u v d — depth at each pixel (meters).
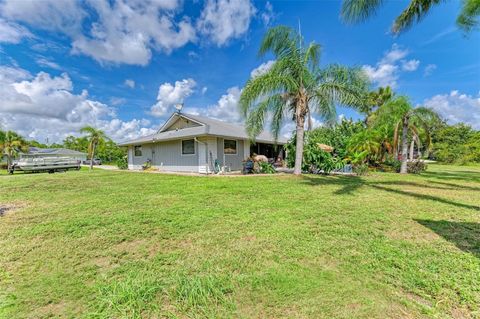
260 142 16.70
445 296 1.93
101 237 3.35
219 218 4.20
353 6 6.12
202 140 13.27
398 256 2.65
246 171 12.88
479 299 1.88
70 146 50.59
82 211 4.80
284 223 3.89
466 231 3.49
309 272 2.32
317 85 10.39
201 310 1.78
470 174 13.09
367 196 6.14
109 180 10.23
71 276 2.31
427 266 2.42
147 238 3.31
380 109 15.34
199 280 2.13
